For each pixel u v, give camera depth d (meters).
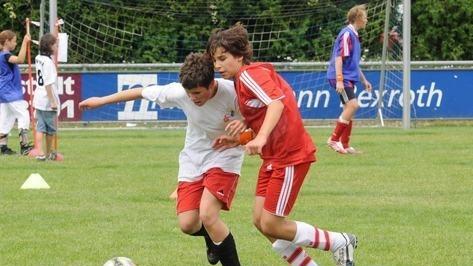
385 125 57.53
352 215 25.42
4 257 20.45
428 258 20.38
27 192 29.50
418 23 66.94
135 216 25.33
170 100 18.75
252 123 17.52
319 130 54.03
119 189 30.05
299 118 17.47
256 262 20.19
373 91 57.62
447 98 57.31
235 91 18.09
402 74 56.53
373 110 57.84
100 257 20.48
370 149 42.06
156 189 30.05
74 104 55.66
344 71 40.78
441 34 66.81
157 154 40.69
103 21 62.62
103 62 63.16
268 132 16.02
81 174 33.81
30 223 24.34
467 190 29.78
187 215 18.66
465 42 66.88
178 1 63.66
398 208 26.48
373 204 27.16
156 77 56.34
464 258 20.38
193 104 18.44
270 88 16.53
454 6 66.12
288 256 18.08
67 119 55.72
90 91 55.72
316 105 57.34
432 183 31.20
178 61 64.69
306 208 26.44
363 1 62.72
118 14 63.00
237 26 17.89
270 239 18.22
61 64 55.31
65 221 24.59
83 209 26.38
